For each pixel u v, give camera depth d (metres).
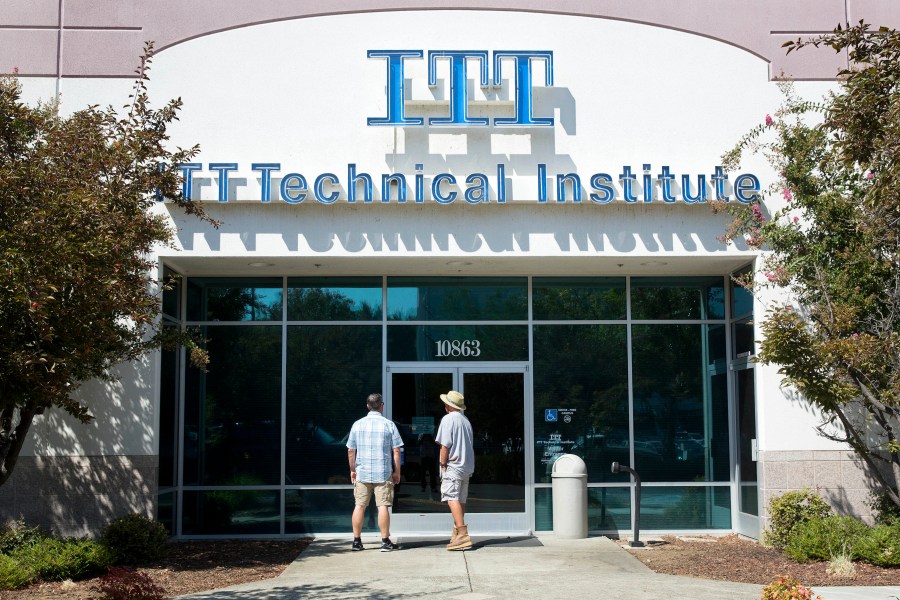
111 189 9.33
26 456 11.98
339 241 12.30
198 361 10.98
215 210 12.27
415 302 13.73
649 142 12.69
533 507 13.41
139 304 8.50
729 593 8.94
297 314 13.67
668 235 12.45
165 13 12.71
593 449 13.57
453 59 12.49
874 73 7.05
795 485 12.24
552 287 13.84
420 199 12.21
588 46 12.82
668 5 12.91
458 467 11.80
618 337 13.73
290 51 12.68
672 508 13.52
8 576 9.35
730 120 12.76
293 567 10.75
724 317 13.75
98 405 12.08
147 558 11.26
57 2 12.70
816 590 9.17
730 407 13.60
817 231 11.59
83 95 12.55
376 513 13.45
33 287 7.36
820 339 10.40
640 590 9.09
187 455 13.45
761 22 12.94
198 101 12.57
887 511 11.80
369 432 11.91
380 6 12.78
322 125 12.58
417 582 9.63
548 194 12.31
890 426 10.17
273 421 13.52
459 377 13.61
